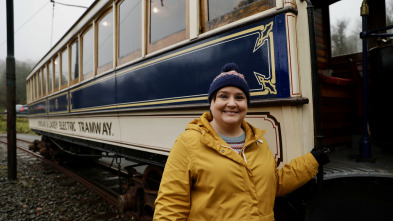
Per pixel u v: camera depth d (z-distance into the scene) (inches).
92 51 164.1
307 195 65.2
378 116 100.1
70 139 207.3
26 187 206.4
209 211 44.6
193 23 86.7
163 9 102.9
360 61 118.9
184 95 90.4
